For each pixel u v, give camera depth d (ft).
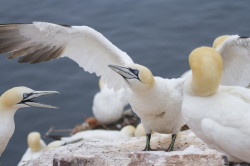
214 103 38.24
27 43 52.34
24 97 51.37
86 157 42.55
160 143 51.42
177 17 111.65
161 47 103.86
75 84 97.71
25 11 114.93
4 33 51.72
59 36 51.34
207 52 39.34
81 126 88.69
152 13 113.60
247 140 36.24
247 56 48.26
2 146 52.06
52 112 92.48
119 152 46.03
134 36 107.65
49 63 102.42
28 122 90.68
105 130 83.25
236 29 105.81
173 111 48.60
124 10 115.34
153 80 46.93
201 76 38.52
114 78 52.75
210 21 109.09
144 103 47.88
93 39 51.11
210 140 38.14
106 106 89.04
